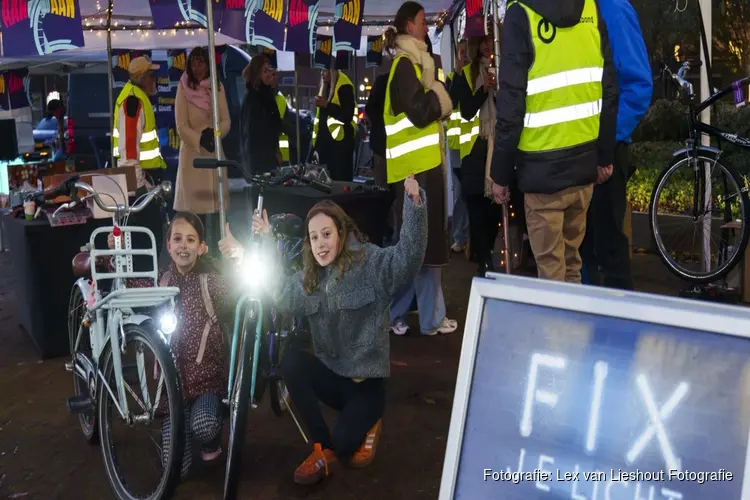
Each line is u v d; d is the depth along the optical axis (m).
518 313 1.85
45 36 4.75
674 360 1.62
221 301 3.72
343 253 3.43
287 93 15.45
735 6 7.57
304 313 3.52
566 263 4.03
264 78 8.52
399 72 5.18
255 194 5.82
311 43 5.52
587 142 3.69
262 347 3.64
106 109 13.94
